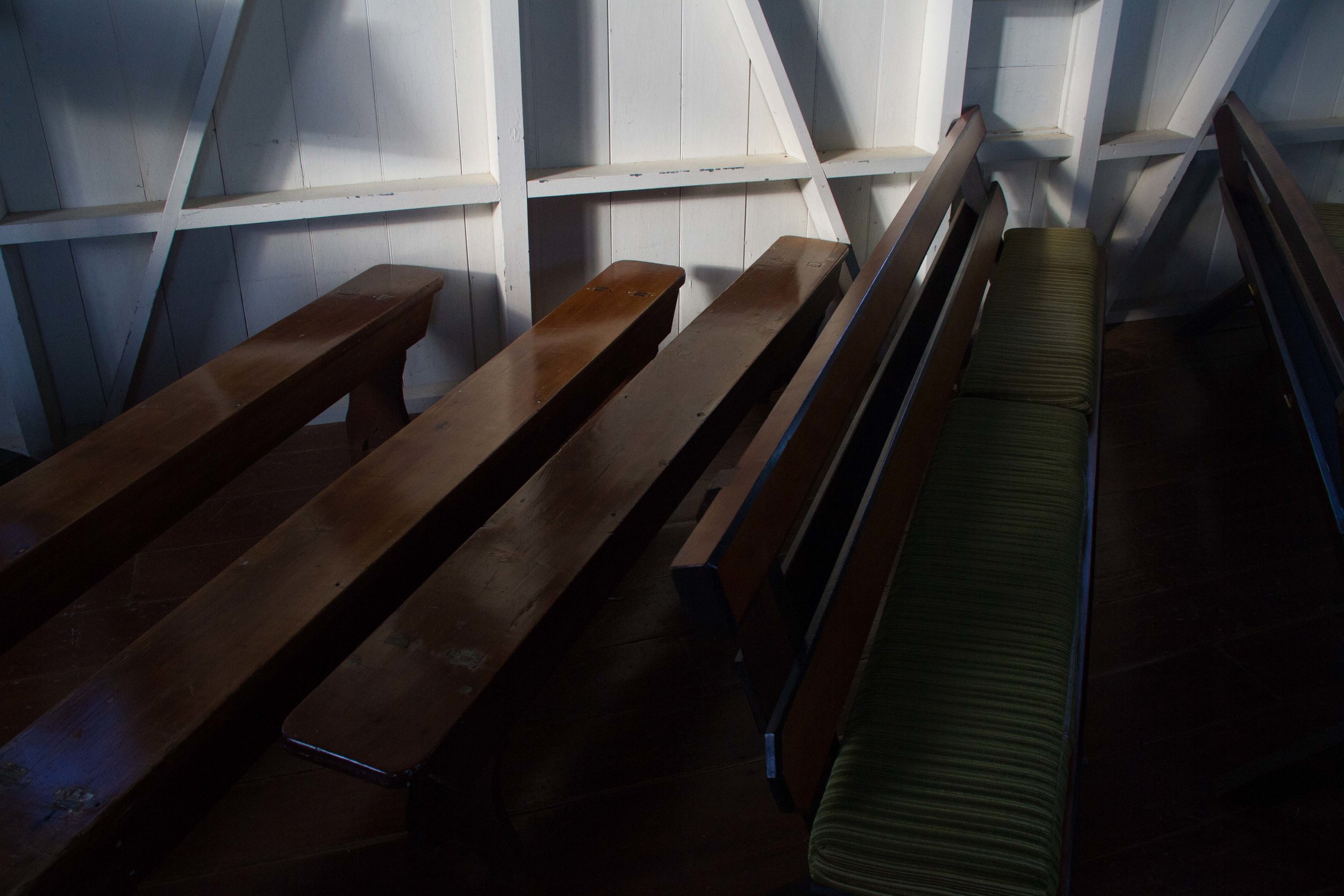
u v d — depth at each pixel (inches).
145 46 113.9
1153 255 178.4
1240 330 172.9
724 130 144.6
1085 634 69.6
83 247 119.6
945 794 52.6
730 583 43.9
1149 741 85.6
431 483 79.4
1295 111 171.9
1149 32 156.5
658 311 119.2
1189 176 171.2
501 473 86.0
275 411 94.5
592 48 133.0
